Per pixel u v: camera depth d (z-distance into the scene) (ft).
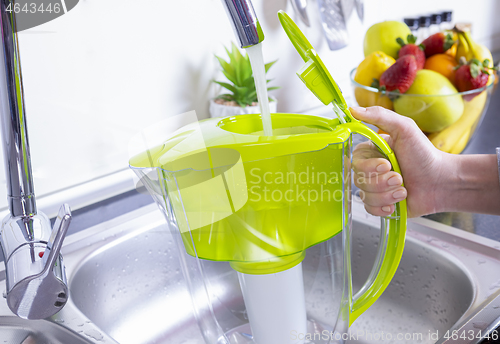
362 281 2.21
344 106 1.28
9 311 1.59
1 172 2.04
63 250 1.96
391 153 1.44
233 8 1.16
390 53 2.80
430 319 1.90
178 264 2.20
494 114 3.57
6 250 1.26
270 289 1.24
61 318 1.56
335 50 3.32
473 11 4.52
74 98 2.22
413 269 1.97
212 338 1.40
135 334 2.00
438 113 2.33
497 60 4.52
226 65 2.62
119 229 2.10
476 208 1.90
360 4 3.40
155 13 2.41
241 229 1.15
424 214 1.99
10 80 1.13
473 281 1.64
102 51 2.26
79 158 2.32
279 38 3.03
